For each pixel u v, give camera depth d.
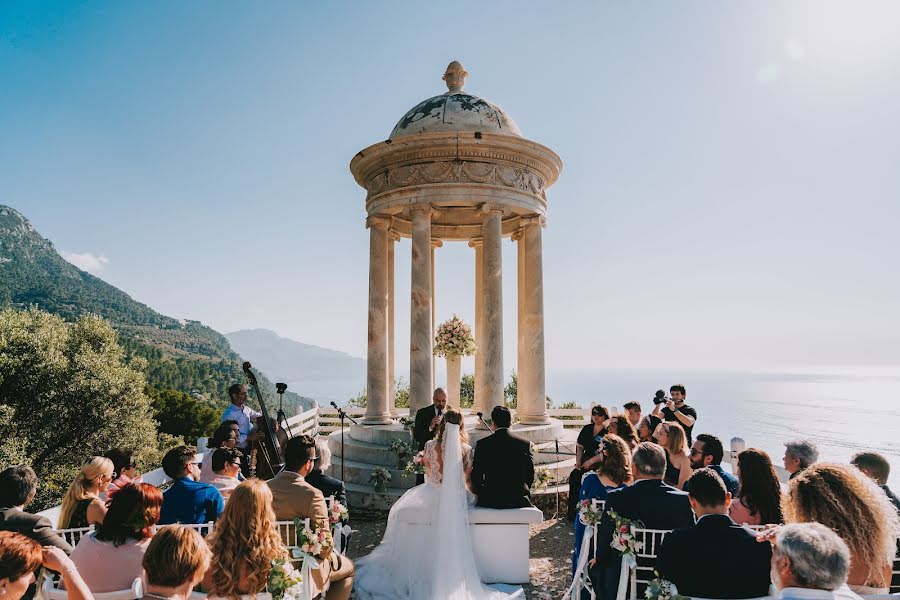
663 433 8.98
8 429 30.47
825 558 3.67
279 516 6.27
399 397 27.53
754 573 4.73
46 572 5.59
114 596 5.12
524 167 15.26
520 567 8.62
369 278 15.74
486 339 14.54
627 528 5.89
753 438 93.06
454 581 7.77
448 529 8.06
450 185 14.51
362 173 16.17
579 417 22.33
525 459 9.00
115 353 37.47
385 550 8.98
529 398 15.41
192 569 4.01
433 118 15.45
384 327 15.57
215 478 8.44
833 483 5.03
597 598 6.48
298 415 19.69
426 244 14.70
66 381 33.41
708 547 4.80
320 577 5.98
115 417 34.72
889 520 5.00
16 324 34.03
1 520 5.76
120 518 5.36
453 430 8.71
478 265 19.38
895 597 4.80
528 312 15.62
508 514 8.60
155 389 69.50
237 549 4.65
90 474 7.06
